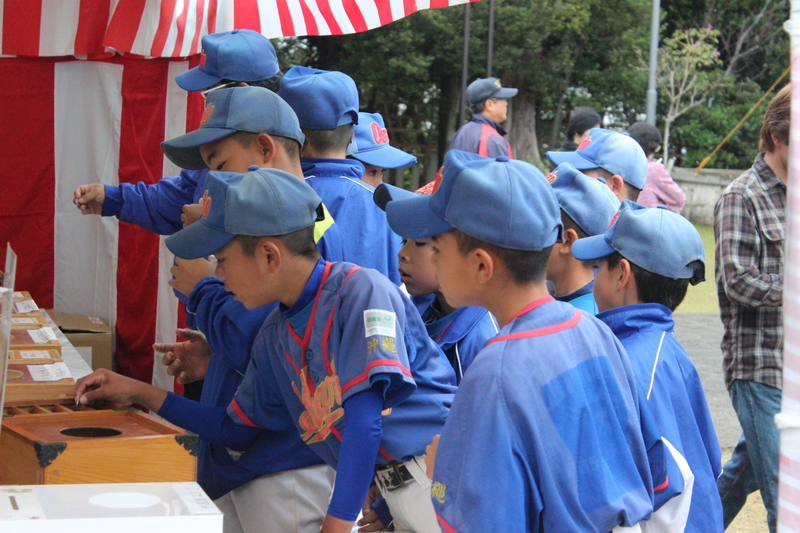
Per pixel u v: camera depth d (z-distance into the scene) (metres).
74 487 1.43
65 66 4.24
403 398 1.90
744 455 3.35
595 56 21.12
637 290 2.09
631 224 2.09
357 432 1.80
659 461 1.71
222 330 2.27
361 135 3.35
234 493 2.36
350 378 1.83
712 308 10.64
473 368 1.48
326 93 2.66
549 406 1.44
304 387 1.97
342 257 2.40
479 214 1.52
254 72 2.92
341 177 2.65
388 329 1.84
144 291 4.32
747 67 24.89
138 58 4.18
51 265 4.39
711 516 1.98
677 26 24.14
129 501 1.37
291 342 1.97
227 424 2.15
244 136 2.40
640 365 1.95
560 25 18.14
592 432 1.49
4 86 4.18
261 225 1.83
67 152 4.31
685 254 2.07
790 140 1.25
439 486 1.45
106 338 4.09
